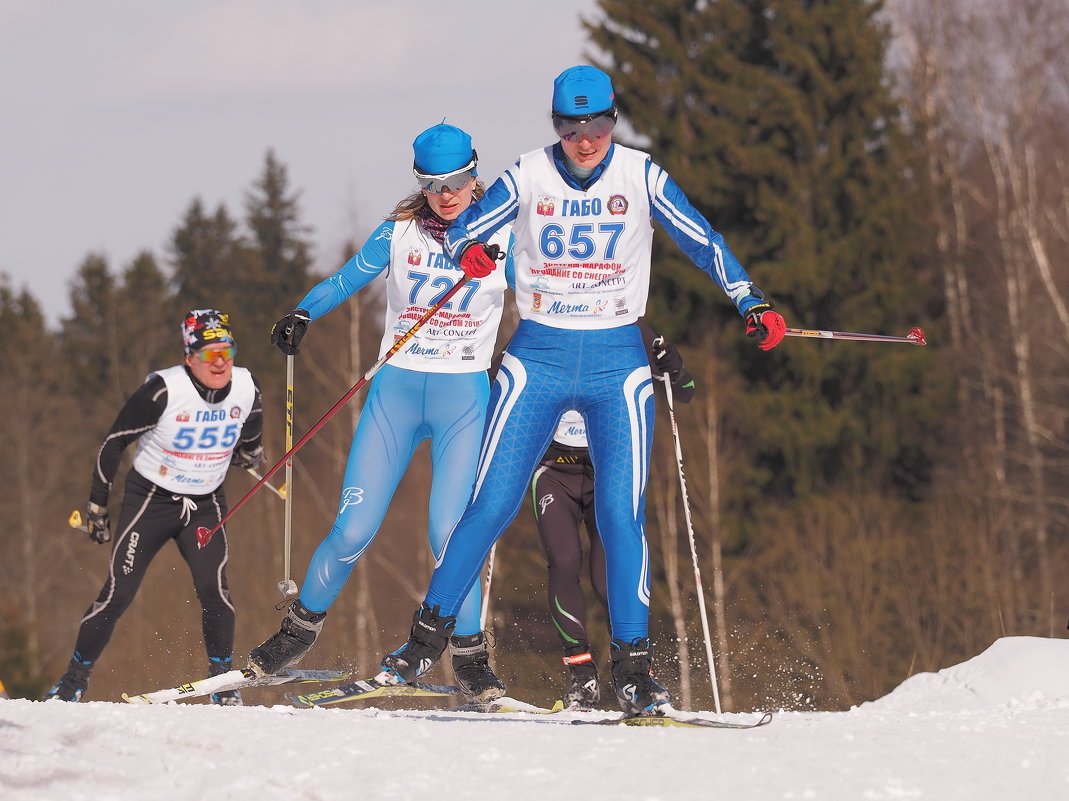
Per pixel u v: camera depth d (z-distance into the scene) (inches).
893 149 3243.1
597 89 514.0
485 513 536.1
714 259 542.9
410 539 3149.6
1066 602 2684.5
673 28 3366.1
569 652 797.2
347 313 3191.4
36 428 4207.7
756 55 3395.7
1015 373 3056.1
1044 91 3213.6
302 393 3479.3
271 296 5787.4
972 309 3272.6
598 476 538.3
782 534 2723.9
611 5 3316.9
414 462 3088.1
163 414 761.6
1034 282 3083.2
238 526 3277.6
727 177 3191.4
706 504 2763.3
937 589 2546.8
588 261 529.7
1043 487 2874.0
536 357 535.8
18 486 4128.9
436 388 693.9
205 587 783.1
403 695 666.8
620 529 531.2
